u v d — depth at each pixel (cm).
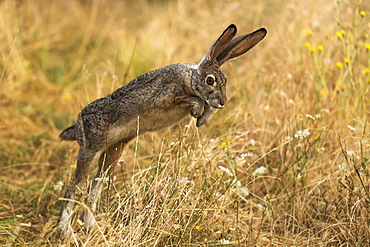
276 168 1088
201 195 930
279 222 977
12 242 896
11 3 1878
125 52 1759
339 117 1181
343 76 1239
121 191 1004
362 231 912
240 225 939
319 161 1078
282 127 1180
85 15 2223
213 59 907
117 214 873
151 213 860
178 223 879
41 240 900
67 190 977
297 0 1772
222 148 1073
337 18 1313
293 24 1617
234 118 1300
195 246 867
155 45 1778
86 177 987
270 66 1445
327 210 990
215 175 1000
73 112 1511
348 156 1035
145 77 937
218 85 897
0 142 1357
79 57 1869
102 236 819
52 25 2020
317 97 1249
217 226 906
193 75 905
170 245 849
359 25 1320
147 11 2238
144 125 963
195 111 910
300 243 918
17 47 1752
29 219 1019
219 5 2067
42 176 1210
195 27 1903
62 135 1034
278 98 1284
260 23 1870
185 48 1750
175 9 2072
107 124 954
